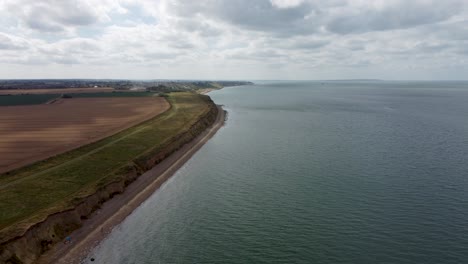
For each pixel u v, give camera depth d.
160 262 31.39
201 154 70.94
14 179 46.84
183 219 40.44
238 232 36.72
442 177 52.03
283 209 42.00
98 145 68.00
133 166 55.62
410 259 30.86
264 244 34.06
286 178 53.50
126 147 67.25
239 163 63.31
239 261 31.30
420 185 48.78
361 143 77.62
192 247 33.97
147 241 35.28
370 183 50.03
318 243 33.91
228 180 53.91
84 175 50.03
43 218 34.75
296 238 35.00
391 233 35.41
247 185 51.09
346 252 32.22
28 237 31.73
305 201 44.12
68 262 31.25
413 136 85.38
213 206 44.00
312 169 57.78
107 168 53.91
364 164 59.88
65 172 50.81
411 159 62.56
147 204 45.19
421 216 39.00
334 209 41.41
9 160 56.03
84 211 40.12
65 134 79.38
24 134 79.12
